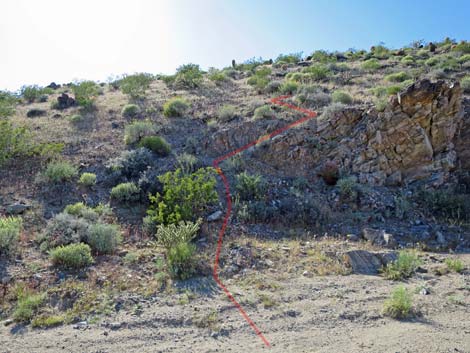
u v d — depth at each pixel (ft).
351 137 40.88
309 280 22.04
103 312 17.92
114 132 47.55
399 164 39.19
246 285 21.20
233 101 55.98
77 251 22.94
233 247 26.35
